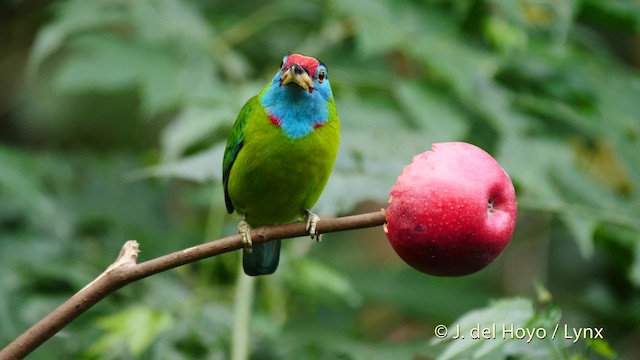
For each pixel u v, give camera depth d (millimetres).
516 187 10297
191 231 12422
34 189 11078
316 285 10406
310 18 12570
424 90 10500
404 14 10812
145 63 10977
